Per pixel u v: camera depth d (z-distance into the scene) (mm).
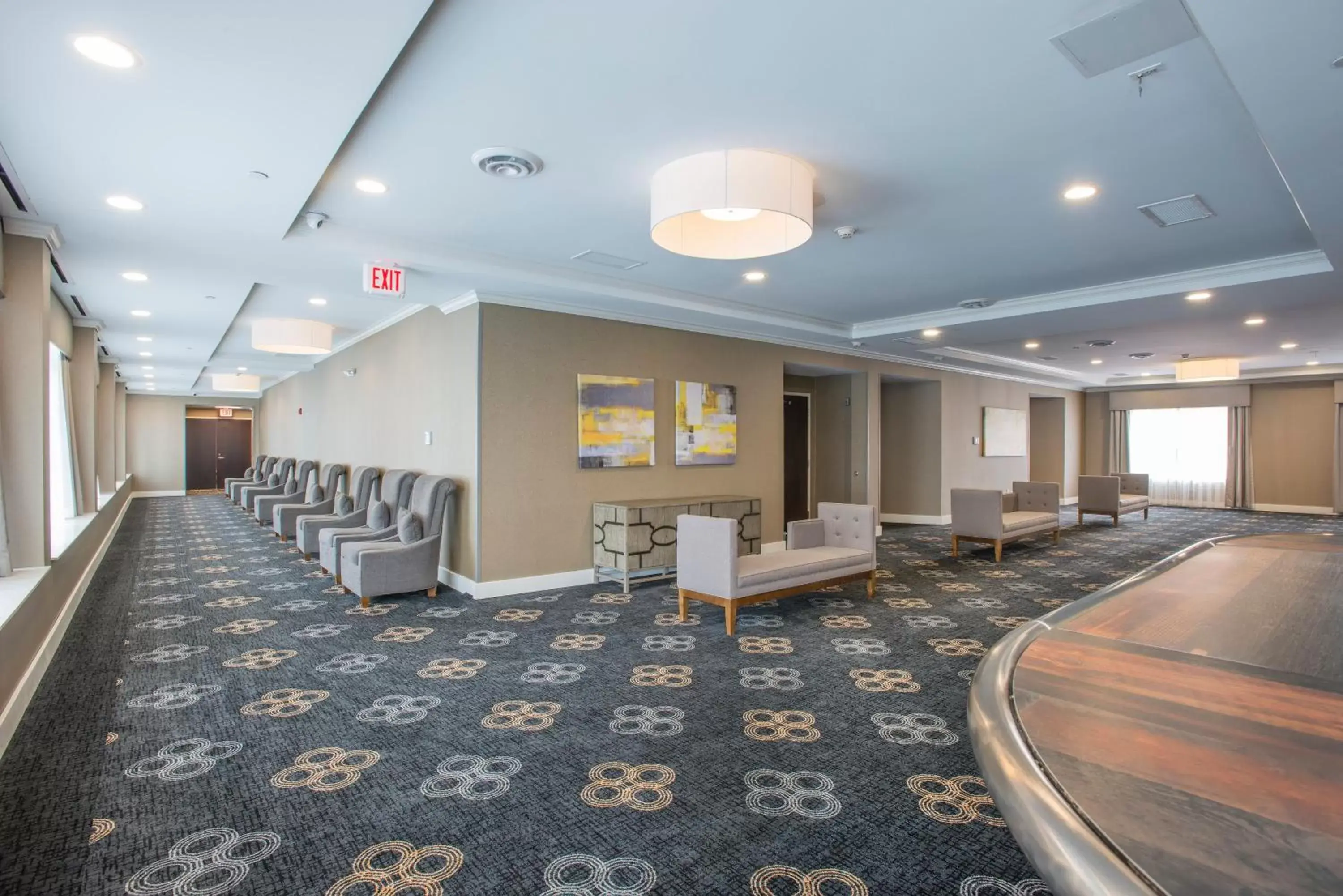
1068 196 3668
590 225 4125
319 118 2596
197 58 2186
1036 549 8047
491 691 3477
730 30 2191
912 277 5430
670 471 6695
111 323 6961
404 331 6953
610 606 5230
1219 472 12570
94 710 3225
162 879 1989
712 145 3033
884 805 2393
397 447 7125
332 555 5973
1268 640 1426
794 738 2928
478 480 5445
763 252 3518
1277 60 2170
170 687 3512
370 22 2010
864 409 9328
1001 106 2709
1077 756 880
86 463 6859
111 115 2568
